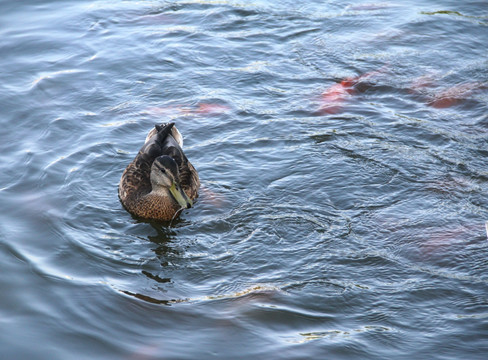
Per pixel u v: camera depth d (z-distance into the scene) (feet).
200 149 35.01
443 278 25.35
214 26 48.78
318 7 52.16
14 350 21.39
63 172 32.40
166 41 46.50
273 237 28.27
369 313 23.62
